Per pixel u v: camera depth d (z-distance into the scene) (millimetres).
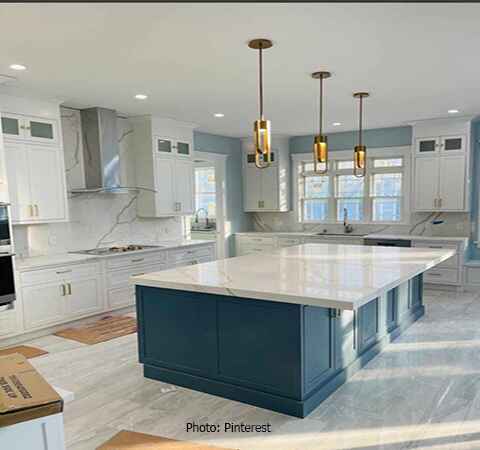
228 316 3029
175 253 6066
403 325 4527
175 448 2479
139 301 3447
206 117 5934
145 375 3482
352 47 3152
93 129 5266
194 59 3387
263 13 2543
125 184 5949
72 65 3484
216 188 7754
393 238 6594
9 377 1340
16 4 2350
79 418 2844
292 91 4477
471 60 3490
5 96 4270
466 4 2459
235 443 2518
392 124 6727
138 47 3086
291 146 8055
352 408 2900
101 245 5703
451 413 2812
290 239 7535
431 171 6449
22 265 4344
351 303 2352
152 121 5824
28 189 4508
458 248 6133
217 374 3123
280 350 2834
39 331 4527
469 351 3916
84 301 4887
